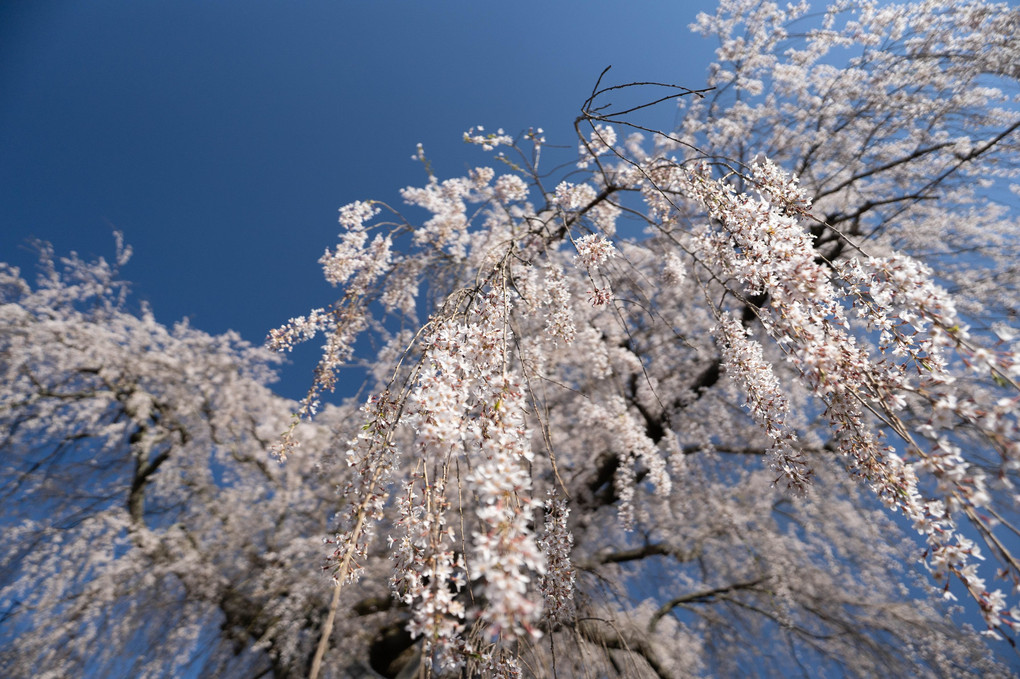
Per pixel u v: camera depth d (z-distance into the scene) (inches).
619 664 162.7
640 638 205.5
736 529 253.1
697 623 273.4
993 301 213.0
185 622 225.1
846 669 233.3
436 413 52.4
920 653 218.2
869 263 54.7
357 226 136.8
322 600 222.8
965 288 219.5
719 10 242.8
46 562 225.1
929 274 50.8
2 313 236.2
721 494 256.7
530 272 106.7
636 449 148.2
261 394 305.4
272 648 219.8
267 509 267.1
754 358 73.5
